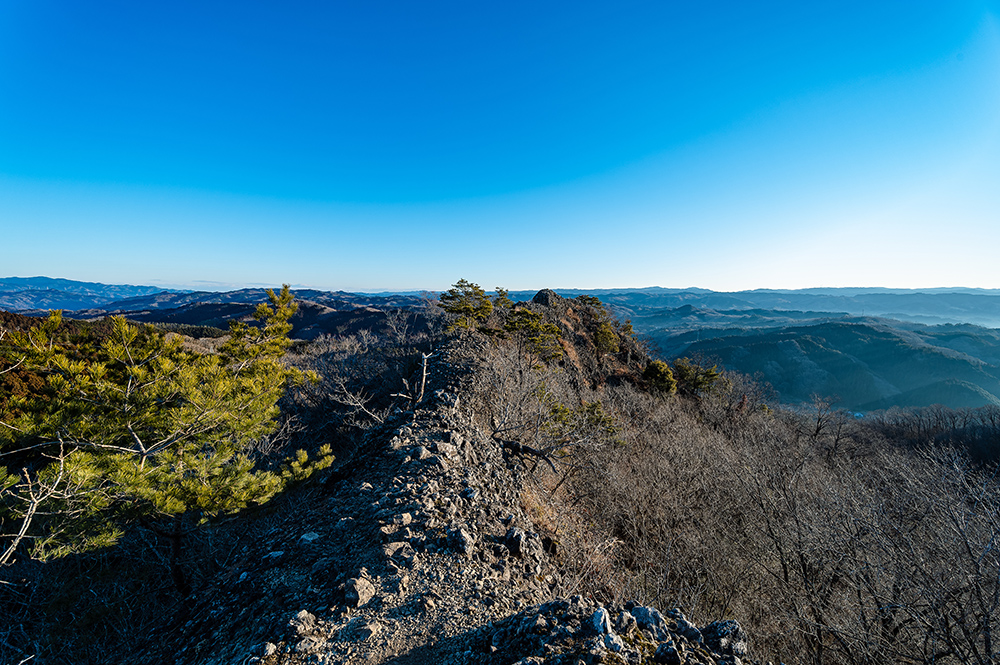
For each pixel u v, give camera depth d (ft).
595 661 13.87
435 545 23.79
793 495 47.60
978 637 29.76
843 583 41.24
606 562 37.14
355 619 18.10
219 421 33.73
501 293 153.17
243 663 15.56
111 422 30.86
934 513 36.94
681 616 18.45
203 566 39.37
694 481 60.08
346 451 69.05
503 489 37.60
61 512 27.61
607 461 60.70
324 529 27.40
